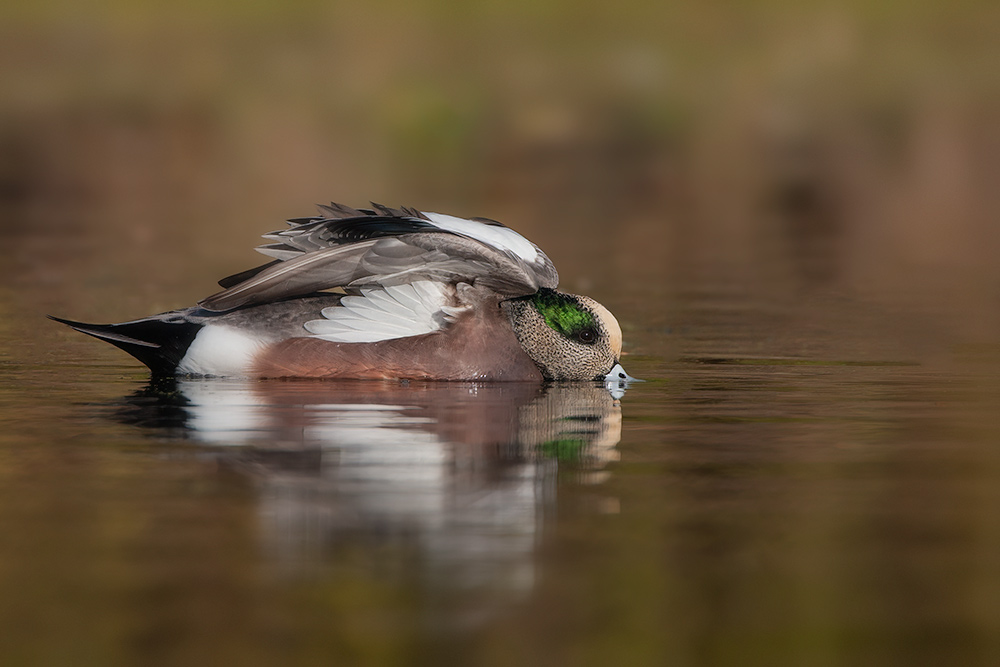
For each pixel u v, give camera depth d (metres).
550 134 34.28
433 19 40.16
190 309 11.78
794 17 41.06
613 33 40.00
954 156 31.83
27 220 24.64
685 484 8.16
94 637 5.74
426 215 12.04
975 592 6.33
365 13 40.50
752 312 16.22
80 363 12.42
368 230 11.35
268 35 39.41
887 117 35.03
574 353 12.08
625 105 35.97
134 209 26.27
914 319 15.62
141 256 20.41
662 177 30.80
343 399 10.83
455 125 34.56
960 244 22.81
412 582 6.35
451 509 7.51
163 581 6.35
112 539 6.92
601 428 9.84
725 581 6.44
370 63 37.38
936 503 7.75
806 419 10.21
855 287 18.28
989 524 7.35
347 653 5.61
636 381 12.05
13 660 5.52
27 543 6.86
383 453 8.84
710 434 9.65
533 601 6.14
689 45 38.59
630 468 8.55
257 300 11.29
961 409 10.59
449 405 10.66
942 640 5.80
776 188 29.34
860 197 28.28
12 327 14.41
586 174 30.88
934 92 36.44
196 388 11.21
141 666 5.49
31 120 34.03
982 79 37.03
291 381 11.56
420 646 5.68
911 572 6.59
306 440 9.20
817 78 37.06
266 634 5.77
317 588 6.27
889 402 10.92
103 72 36.84
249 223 24.50
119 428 9.54
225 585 6.30
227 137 33.22
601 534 7.10
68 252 20.69
